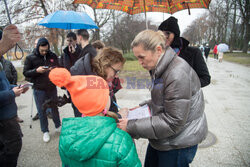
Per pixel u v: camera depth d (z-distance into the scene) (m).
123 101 5.10
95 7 2.12
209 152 2.71
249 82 7.45
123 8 2.20
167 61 1.22
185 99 1.19
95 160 1.08
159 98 1.31
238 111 4.25
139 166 1.15
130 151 1.11
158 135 1.25
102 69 1.55
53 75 1.00
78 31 2.81
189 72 1.26
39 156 2.74
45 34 11.94
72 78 1.07
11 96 1.77
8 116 1.84
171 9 2.14
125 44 19.42
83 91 1.06
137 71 9.76
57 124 3.43
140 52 1.24
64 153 1.10
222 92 5.94
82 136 1.03
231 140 3.02
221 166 2.41
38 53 3.13
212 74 9.57
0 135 1.84
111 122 1.12
